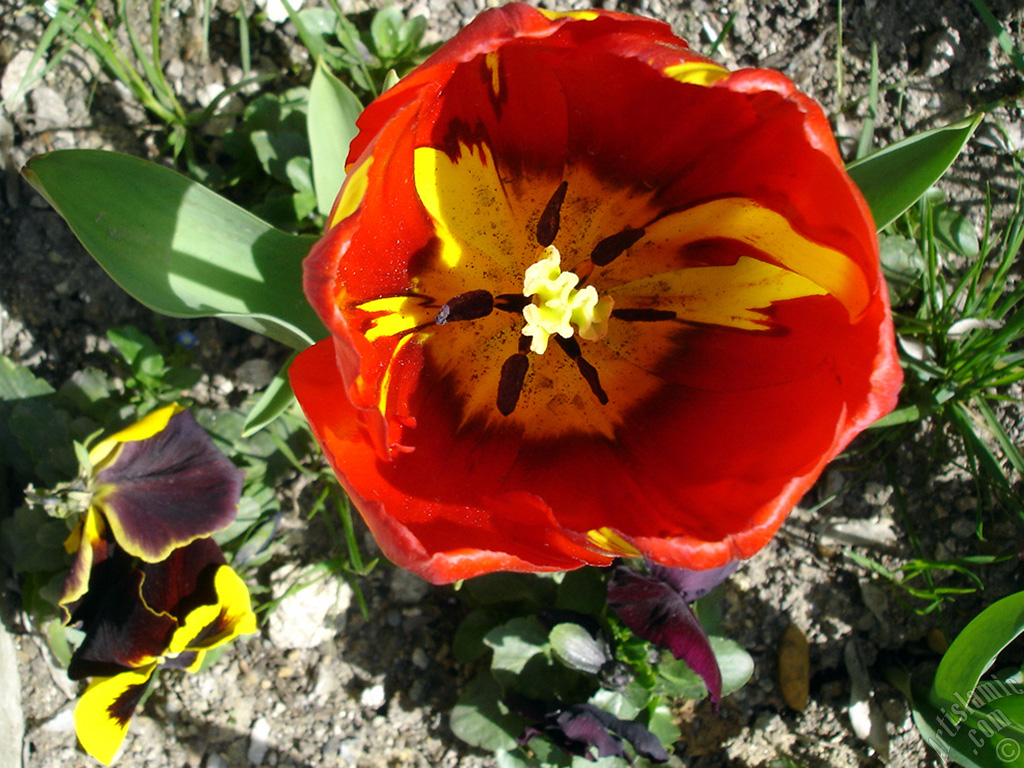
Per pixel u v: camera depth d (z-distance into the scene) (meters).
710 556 0.15
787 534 0.26
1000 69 0.27
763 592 0.26
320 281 0.13
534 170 0.18
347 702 0.25
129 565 0.22
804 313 0.16
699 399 0.17
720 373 0.17
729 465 0.16
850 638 0.26
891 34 0.27
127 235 0.18
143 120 0.26
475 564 0.15
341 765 0.25
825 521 0.26
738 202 0.17
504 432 0.18
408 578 0.26
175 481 0.21
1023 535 0.26
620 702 0.23
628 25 0.15
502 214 0.18
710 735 0.26
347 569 0.25
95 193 0.18
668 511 0.16
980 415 0.26
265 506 0.24
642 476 0.17
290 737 0.25
